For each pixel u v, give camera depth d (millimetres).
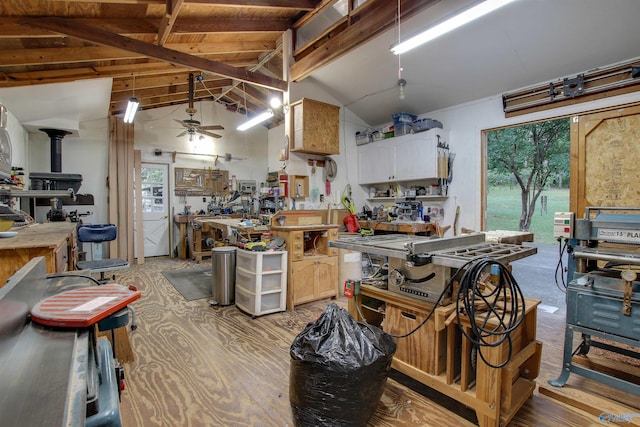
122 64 4254
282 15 4344
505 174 6402
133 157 6344
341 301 3736
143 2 2861
